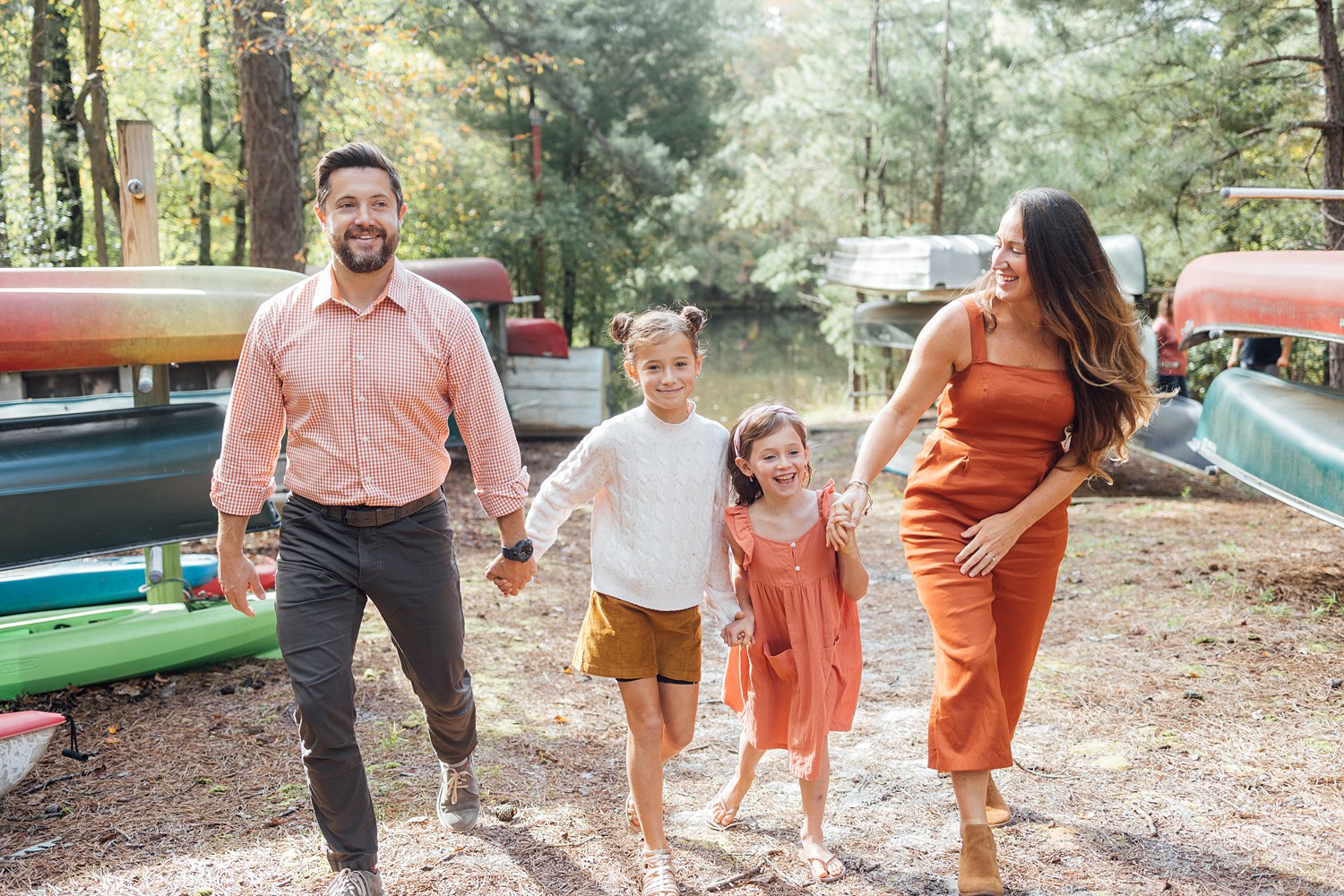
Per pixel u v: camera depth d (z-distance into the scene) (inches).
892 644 216.1
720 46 917.2
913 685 189.2
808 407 799.7
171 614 186.5
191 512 179.8
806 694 117.3
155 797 140.6
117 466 172.6
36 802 139.2
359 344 108.0
